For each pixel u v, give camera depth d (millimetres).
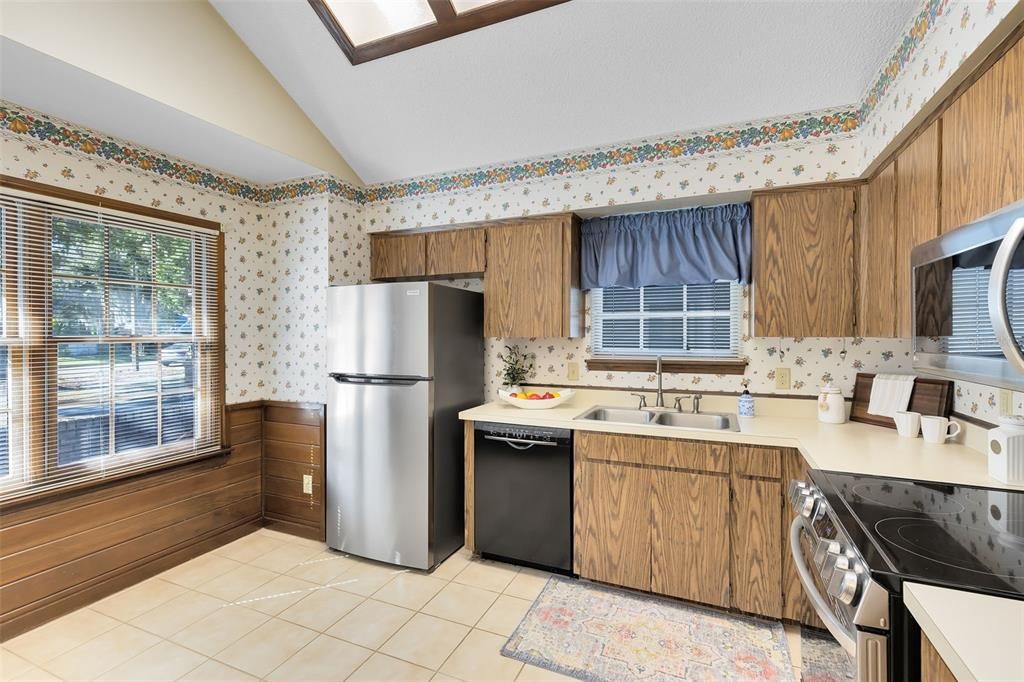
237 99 2525
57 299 2342
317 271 3205
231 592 2533
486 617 2291
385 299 2859
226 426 3141
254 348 3348
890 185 1993
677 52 2229
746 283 2707
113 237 2564
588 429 2529
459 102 2693
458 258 3191
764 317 2436
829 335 2326
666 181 2668
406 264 3367
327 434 3047
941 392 2100
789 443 2133
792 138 2406
